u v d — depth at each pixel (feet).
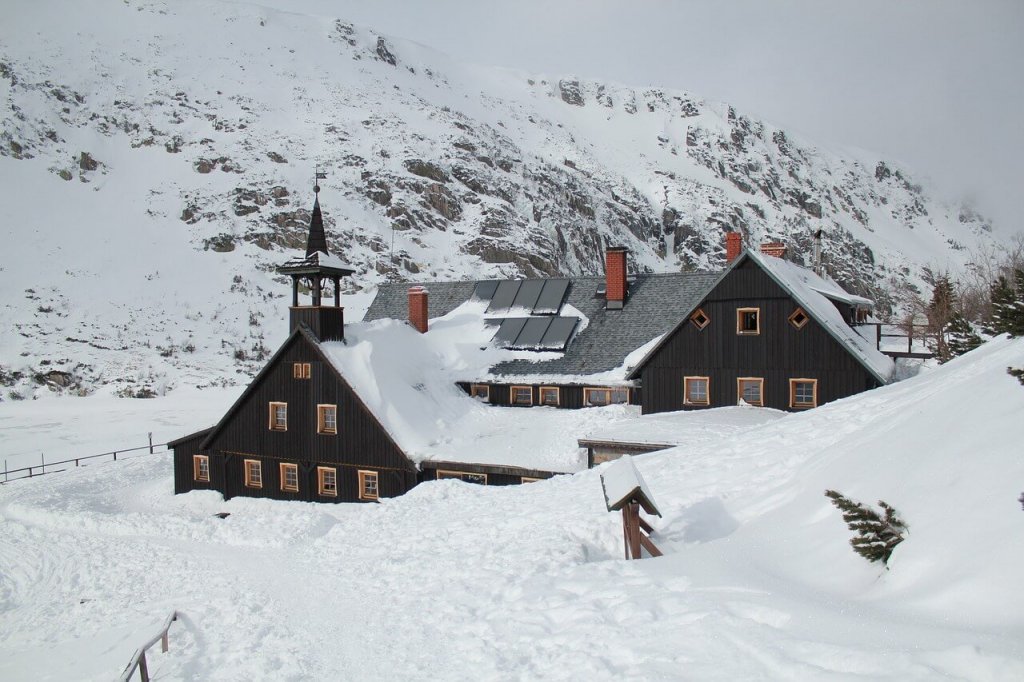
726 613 25.35
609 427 79.41
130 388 175.73
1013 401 30.63
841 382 80.23
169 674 34.83
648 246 411.34
